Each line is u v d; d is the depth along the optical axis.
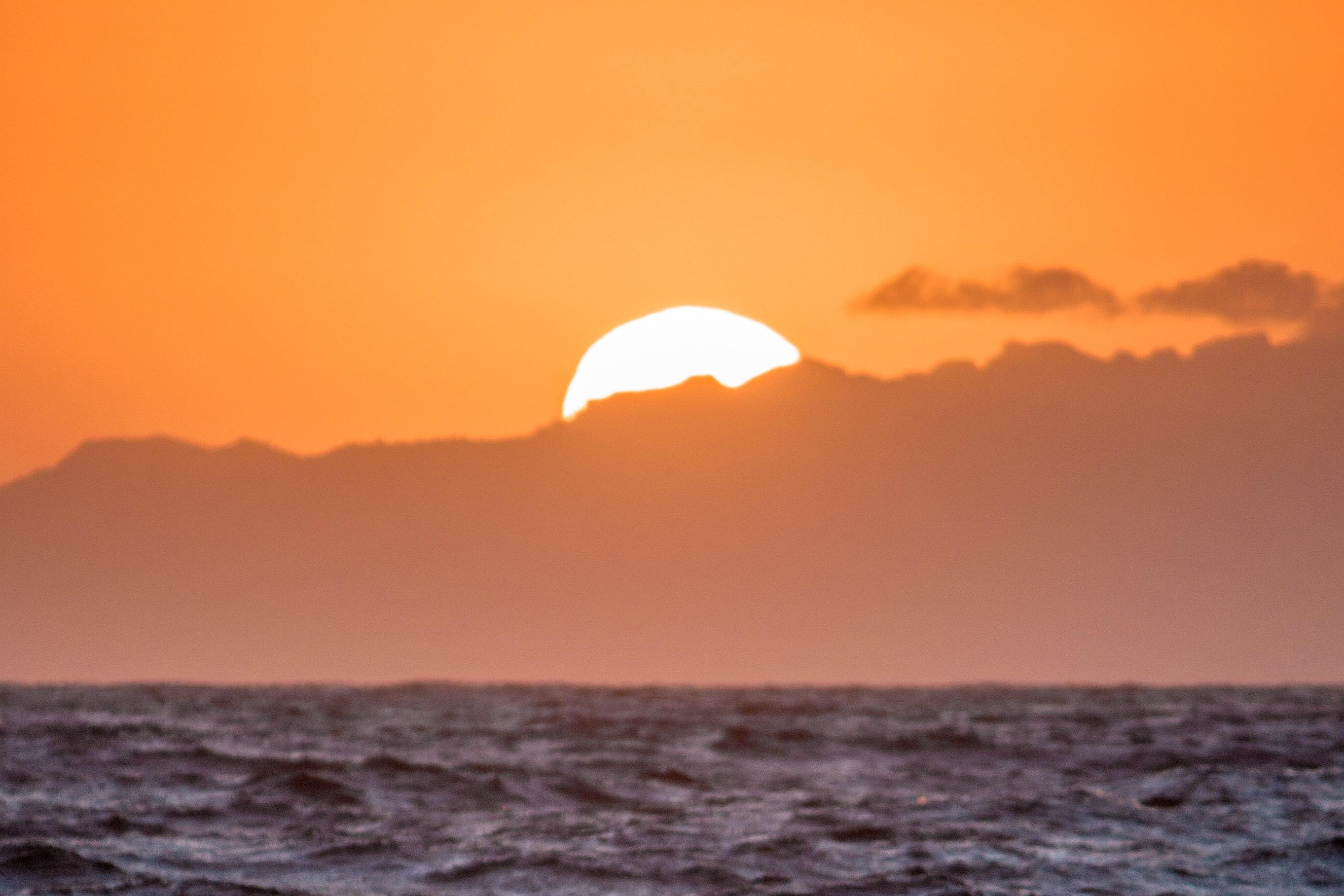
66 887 133.88
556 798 194.62
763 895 134.50
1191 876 140.62
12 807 176.12
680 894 135.88
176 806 179.25
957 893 133.62
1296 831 163.25
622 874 142.12
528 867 144.62
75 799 184.50
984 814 178.00
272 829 164.88
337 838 159.00
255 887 135.62
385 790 194.00
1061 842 157.75
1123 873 141.88
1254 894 134.75
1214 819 172.88
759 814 180.38
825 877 141.12
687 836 162.00
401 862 147.75
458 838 160.12
